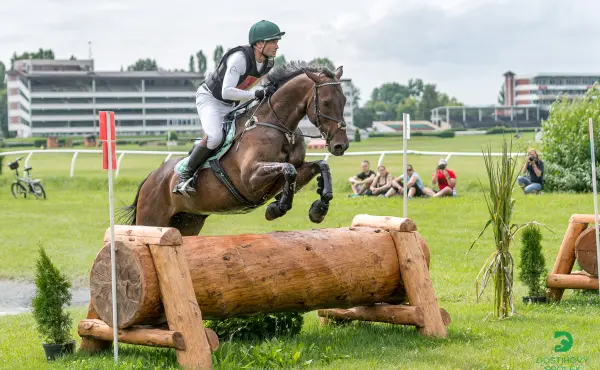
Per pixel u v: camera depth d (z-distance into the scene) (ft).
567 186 63.72
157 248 18.61
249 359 19.21
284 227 48.57
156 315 19.08
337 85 21.70
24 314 28.12
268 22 22.39
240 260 19.69
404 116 26.84
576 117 64.44
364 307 23.34
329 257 21.08
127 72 347.97
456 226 47.50
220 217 53.88
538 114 323.37
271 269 20.03
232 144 22.17
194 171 22.48
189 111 347.97
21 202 64.64
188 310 18.47
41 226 50.57
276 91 22.20
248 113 22.41
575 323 23.68
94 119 341.21
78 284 34.78
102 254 19.38
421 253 22.61
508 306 25.93
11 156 126.93
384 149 169.07
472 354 19.67
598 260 25.70
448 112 324.80
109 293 19.33
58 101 338.34
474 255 38.32
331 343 21.29
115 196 68.69
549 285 27.76
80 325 20.36
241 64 22.18
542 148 66.03
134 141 253.24
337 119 21.50
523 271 27.94
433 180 65.21
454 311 26.18
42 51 449.89
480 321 24.18
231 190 22.16
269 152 21.70
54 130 339.36
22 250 42.01
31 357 20.81
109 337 19.84
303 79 22.02
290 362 18.99
